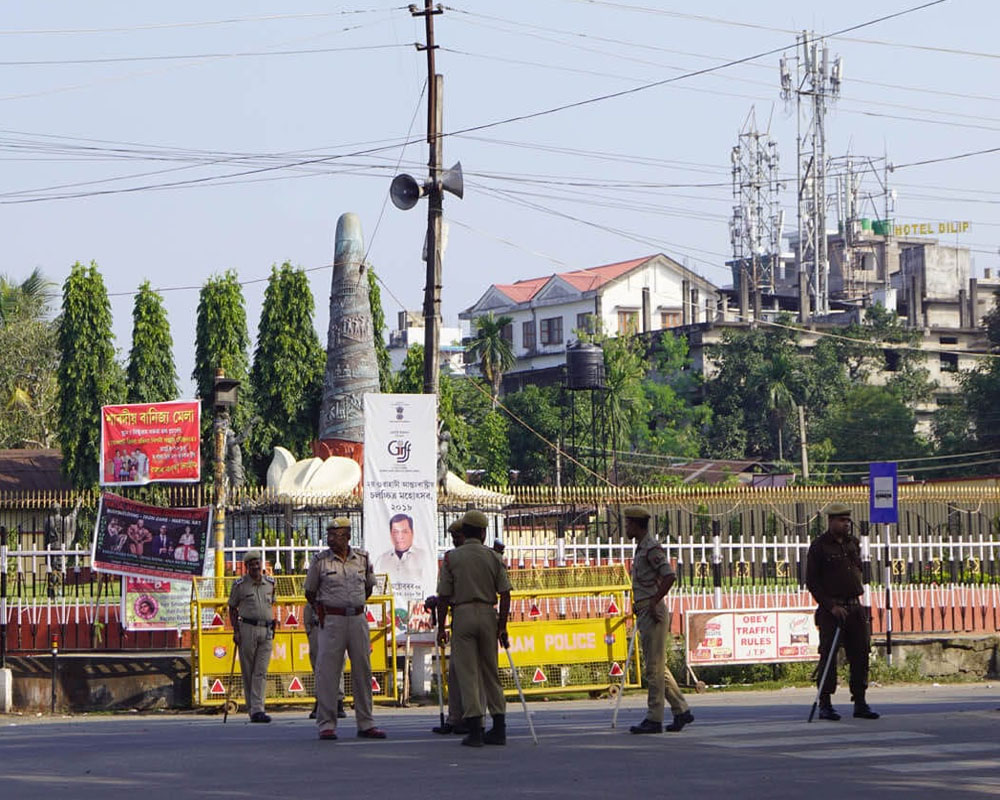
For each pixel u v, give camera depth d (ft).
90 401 447.83
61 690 162.71
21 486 473.67
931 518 289.12
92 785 84.28
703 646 175.22
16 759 98.17
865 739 104.06
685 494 241.35
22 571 188.34
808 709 135.95
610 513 253.03
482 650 104.58
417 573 168.14
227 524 303.07
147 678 164.14
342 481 349.82
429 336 242.58
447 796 78.38
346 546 112.37
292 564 175.52
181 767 92.48
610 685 162.81
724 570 229.86
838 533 120.26
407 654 162.71
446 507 283.59
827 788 80.53
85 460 447.42
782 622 179.63
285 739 112.27
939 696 160.15
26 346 563.07
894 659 191.21
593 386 444.55
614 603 164.96
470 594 104.53
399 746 104.01
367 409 169.07
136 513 166.91
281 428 473.26
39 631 177.78
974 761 92.07
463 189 245.45
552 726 120.78
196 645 154.81
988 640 196.54
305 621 144.77
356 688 111.65
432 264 243.81
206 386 459.73
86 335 448.65
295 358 472.85
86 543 367.45
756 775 85.81
